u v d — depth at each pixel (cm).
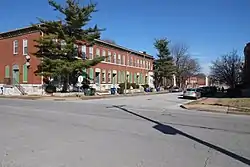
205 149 752
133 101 2886
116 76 5650
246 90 3878
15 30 3975
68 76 3694
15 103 2342
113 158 652
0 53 4244
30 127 1069
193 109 2031
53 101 2741
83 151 712
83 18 3453
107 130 1025
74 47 3484
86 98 3238
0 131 980
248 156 685
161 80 7769
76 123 1188
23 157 656
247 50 4672
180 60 9044
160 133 983
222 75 6450
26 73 3888
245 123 1303
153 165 601
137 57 6731
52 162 619
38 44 3650
